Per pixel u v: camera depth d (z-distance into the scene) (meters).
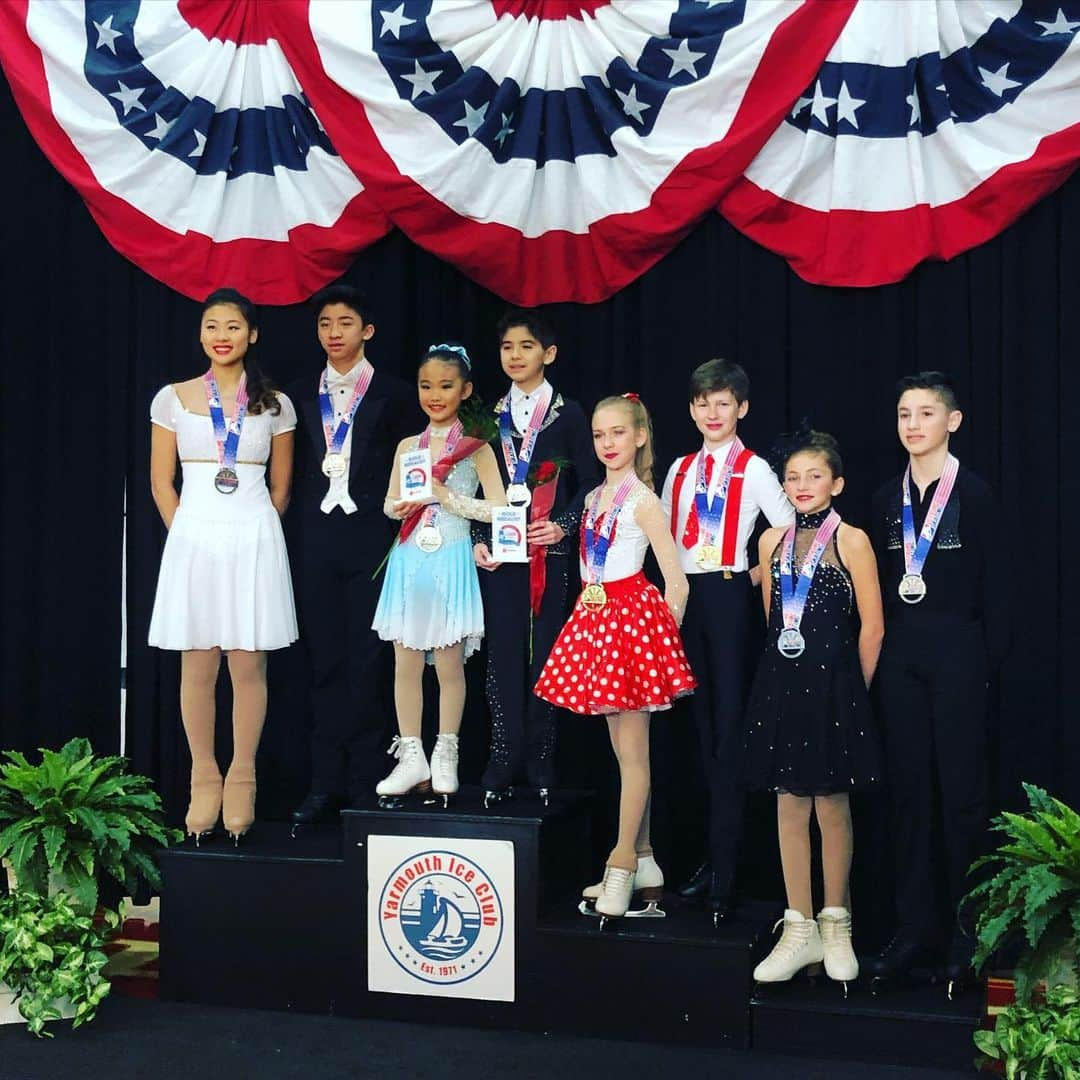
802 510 3.91
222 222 4.84
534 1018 3.89
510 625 4.29
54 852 4.08
